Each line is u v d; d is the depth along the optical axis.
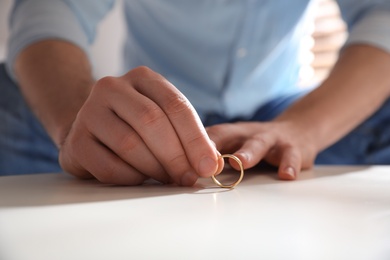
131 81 0.35
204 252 0.18
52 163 0.69
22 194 0.31
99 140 0.36
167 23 0.79
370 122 0.68
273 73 0.83
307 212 0.24
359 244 0.19
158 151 0.33
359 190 0.32
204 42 0.78
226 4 0.74
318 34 1.39
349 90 0.58
